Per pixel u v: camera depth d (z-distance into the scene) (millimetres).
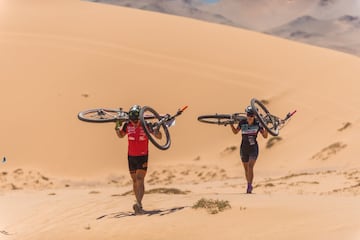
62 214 18734
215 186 42344
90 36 113250
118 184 69438
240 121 24328
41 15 122812
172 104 95250
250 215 15836
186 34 120812
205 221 15508
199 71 105312
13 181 69812
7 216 18797
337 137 78438
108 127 84938
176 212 17016
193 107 94875
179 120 90938
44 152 78375
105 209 19234
